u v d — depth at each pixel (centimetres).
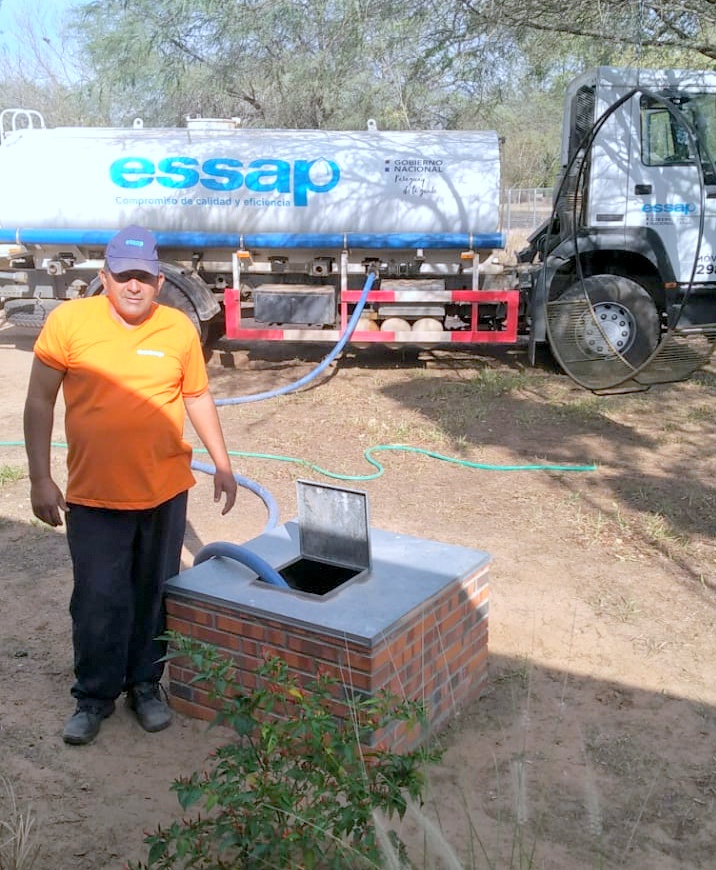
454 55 1026
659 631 438
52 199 1030
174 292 1009
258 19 1160
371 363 1118
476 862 284
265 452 742
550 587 486
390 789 252
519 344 1227
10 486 652
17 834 284
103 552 334
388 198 1001
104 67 1560
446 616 350
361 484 662
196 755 344
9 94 2714
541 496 630
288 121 1853
